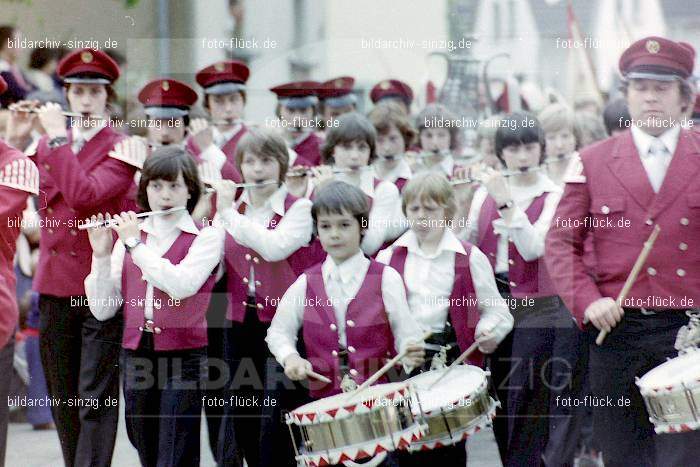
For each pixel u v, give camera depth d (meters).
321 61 15.05
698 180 11.35
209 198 12.65
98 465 12.59
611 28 16.91
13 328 11.30
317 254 12.18
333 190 11.28
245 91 13.90
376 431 10.40
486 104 15.17
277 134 12.27
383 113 13.30
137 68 13.60
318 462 10.49
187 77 13.84
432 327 11.54
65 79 12.91
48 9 16.61
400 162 13.20
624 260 11.45
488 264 11.63
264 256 12.05
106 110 13.24
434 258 11.55
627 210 11.45
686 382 10.53
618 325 11.47
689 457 11.06
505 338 12.20
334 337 11.38
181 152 11.98
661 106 11.45
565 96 15.23
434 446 10.81
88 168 12.68
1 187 11.22
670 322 11.39
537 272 12.17
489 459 12.84
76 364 12.90
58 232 12.73
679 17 17.22
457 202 12.18
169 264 11.70
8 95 16.64
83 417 12.62
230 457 12.34
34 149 12.80
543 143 12.55
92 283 12.06
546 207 12.39
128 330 11.93
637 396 11.52
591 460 14.05
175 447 11.93
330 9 15.47
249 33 15.58
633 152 11.50
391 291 11.31
